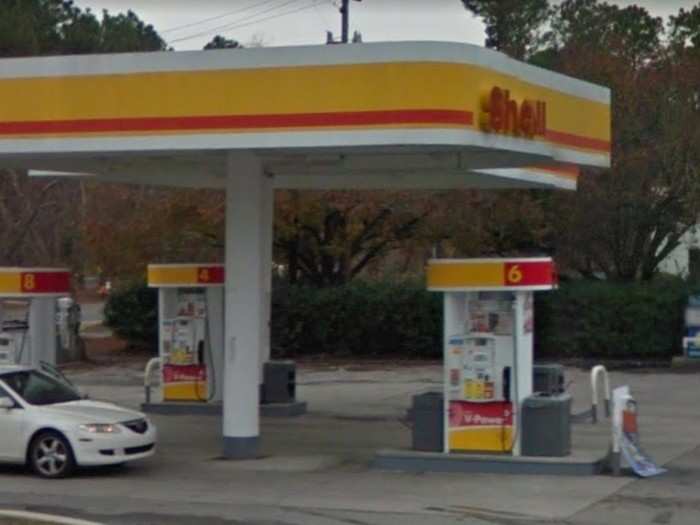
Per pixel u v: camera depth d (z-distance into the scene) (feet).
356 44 58.59
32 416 62.80
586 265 135.95
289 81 59.67
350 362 131.75
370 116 58.29
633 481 60.59
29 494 58.39
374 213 132.26
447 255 137.90
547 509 53.83
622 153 125.49
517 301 62.80
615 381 108.99
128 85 62.18
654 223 129.39
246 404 69.10
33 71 63.46
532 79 66.59
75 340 134.10
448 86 57.26
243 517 52.65
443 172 81.56
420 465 64.08
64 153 63.82
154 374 118.42
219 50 60.75
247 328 68.69
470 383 63.72
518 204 128.67
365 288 134.41
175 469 65.67
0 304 84.07
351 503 55.83
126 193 137.08
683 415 85.81
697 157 125.29
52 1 228.02
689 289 125.18
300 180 90.48
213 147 60.90
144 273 139.13
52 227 148.36
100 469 65.57
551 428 63.10
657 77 128.16
